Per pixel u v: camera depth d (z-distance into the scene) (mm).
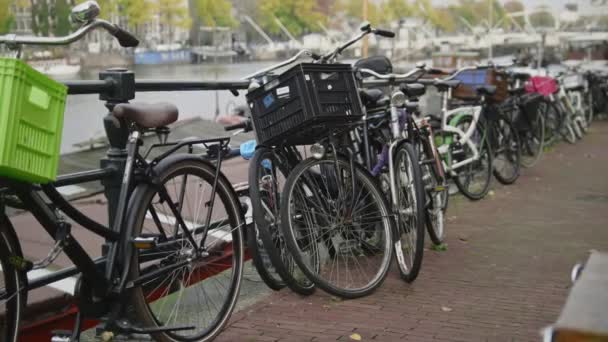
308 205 3725
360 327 3271
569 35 25250
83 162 8297
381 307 3529
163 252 2900
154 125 2773
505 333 3191
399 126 4215
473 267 4262
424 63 4594
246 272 4227
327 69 3475
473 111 6492
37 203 2402
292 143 3713
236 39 22141
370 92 4273
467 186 6371
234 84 3941
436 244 4664
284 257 3752
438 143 6141
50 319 3258
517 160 7340
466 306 3553
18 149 2117
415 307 3529
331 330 3240
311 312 3473
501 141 7137
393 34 3988
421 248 3746
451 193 6664
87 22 2406
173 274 2977
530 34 32344
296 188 3654
